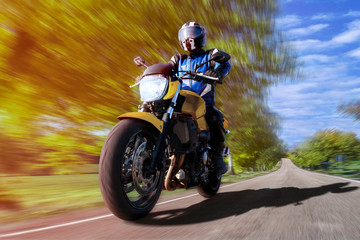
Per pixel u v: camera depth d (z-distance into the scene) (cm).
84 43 553
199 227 211
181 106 282
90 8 543
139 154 242
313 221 220
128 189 247
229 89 1062
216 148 353
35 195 446
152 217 256
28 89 519
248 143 2472
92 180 677
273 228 203
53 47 521
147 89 264
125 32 602
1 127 531
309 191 403
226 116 1233
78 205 372
